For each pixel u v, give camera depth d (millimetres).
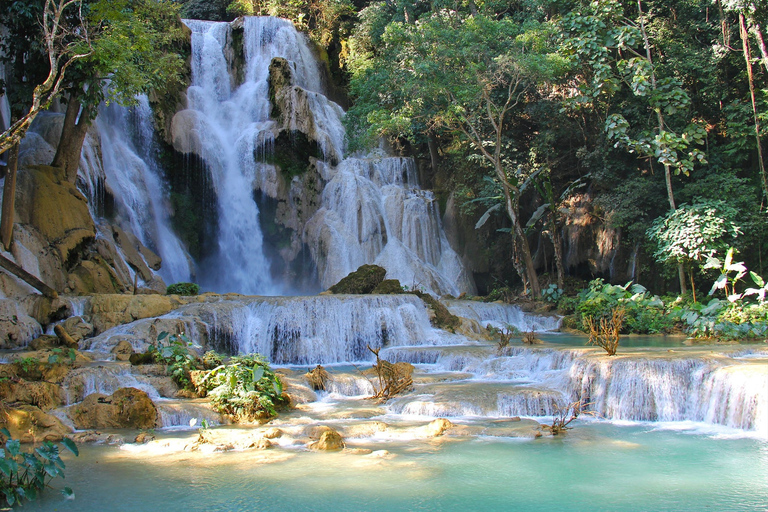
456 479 7844
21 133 10969
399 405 11742
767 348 14156
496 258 29609
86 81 18016
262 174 27797
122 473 8102
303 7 37781
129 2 20547
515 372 14031
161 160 26547
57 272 17531
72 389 11438
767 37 24078
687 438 9930
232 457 8867
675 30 26453
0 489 6906
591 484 7648
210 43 31953
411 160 31453
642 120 25141
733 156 24297
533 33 23375
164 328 15195
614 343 12789
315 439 9703
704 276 23203
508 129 28484
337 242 27203
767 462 8578
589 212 26812
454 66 23922
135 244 22859
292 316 17078
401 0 31625
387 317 17938
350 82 31750
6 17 17953
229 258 27344
